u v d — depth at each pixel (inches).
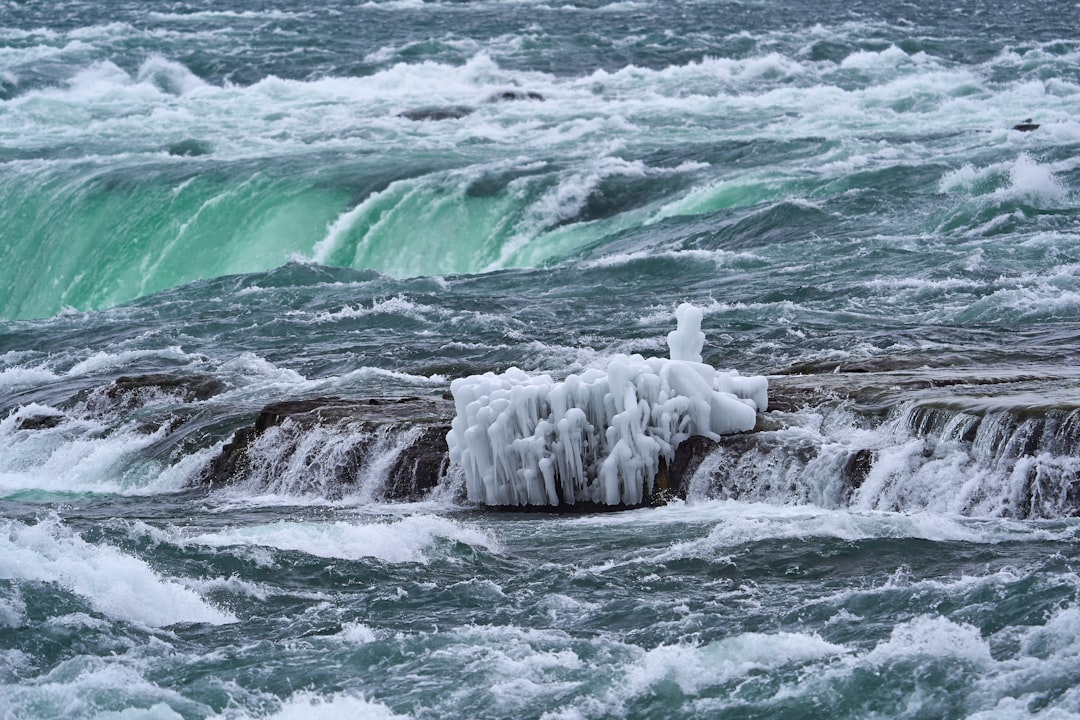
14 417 2568.9
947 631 1302.9
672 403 1865.2
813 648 1296.8
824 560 1540.4
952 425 1781.5
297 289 3666.3
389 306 3334.2
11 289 4830.2
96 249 4731.8
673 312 3105.3
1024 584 1400.1
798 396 2036.2
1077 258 3321.9
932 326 2775.6
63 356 3196.4
